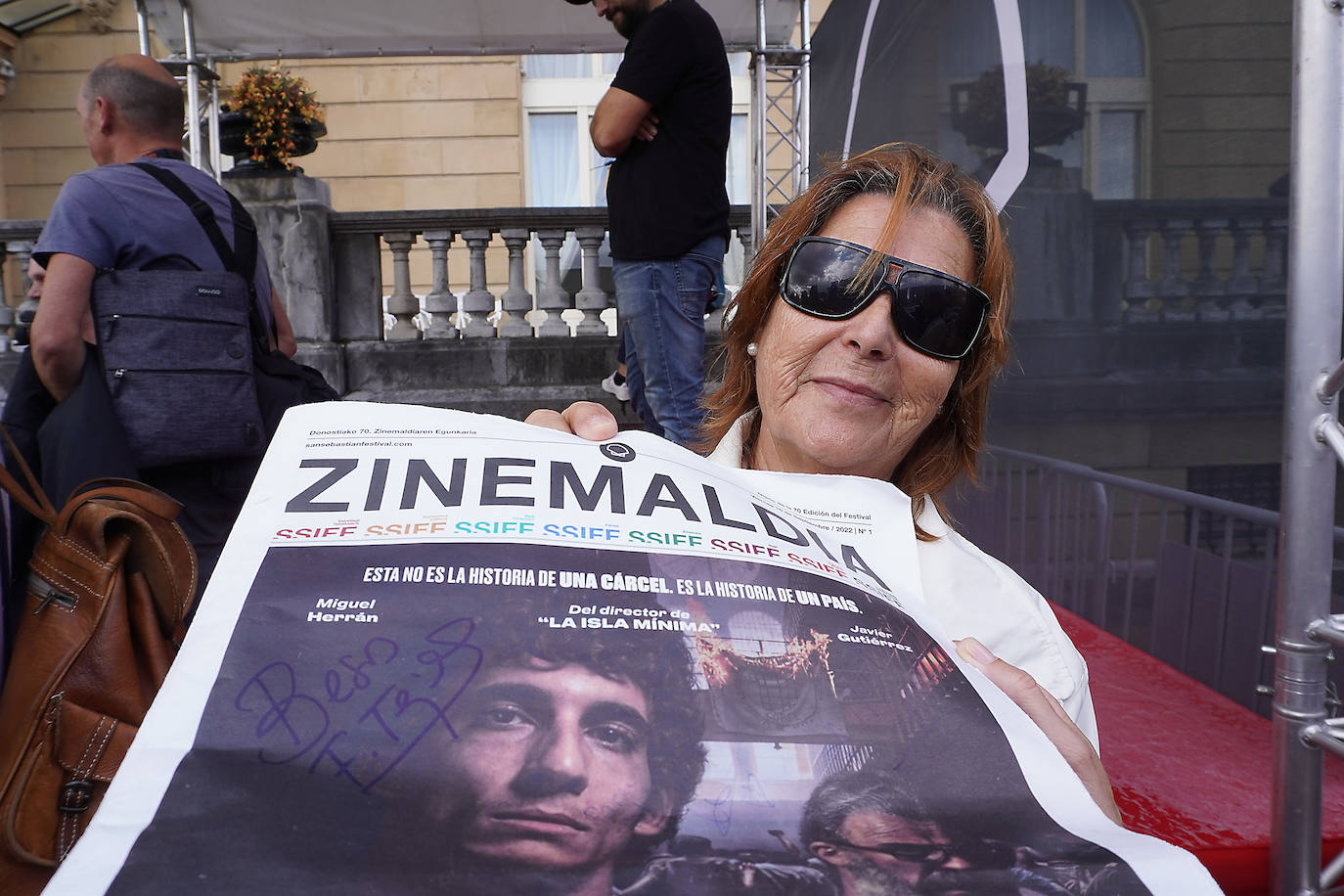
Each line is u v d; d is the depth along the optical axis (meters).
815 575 0.62
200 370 1.93
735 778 0.47
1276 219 1.77
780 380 0.92
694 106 2.84
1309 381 0.96
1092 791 0.67
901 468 1.02
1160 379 2.12
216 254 2.03
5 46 9.33
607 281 8.27
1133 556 2.21
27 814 0.87
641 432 0.74
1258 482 1.85
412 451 0.65
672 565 0.59
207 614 0.52
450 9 6.42
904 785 0.49
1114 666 1.73
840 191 0.94
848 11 4.57
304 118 6.15
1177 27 2.01
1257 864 1.06
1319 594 0.99
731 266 7.79
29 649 0.92
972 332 0.89
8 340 5.95
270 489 0.61
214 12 6.29
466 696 0.48
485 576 0.55
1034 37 2.48
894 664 0.57
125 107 2.11
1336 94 0.91
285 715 0.47
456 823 0.43
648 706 0.49
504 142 10.01
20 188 9.62
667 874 0.42
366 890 0.40
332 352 5.85
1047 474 2.53
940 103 3.14
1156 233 2.06
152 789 0.43
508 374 6.04
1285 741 1.01
